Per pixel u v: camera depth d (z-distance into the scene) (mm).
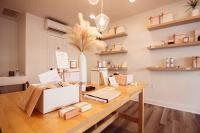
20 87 2807
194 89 2516
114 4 2805
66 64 1273
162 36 2910
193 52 2514
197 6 2477
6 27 3467
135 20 3363
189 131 1788
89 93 1029
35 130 503
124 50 3406
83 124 595
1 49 3363
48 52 3814
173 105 2742
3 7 2955
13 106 785
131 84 1576
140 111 1661
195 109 2484
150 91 3096
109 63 3877
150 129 1844
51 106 691
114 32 3596
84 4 2834
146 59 3172
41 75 896
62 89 737
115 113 1804
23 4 2844
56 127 530
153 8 3004
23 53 3361
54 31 3977
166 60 2736
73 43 1272
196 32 2381
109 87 1312
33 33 3420
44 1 2719
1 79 2760
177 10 2705
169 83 2828
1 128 518
